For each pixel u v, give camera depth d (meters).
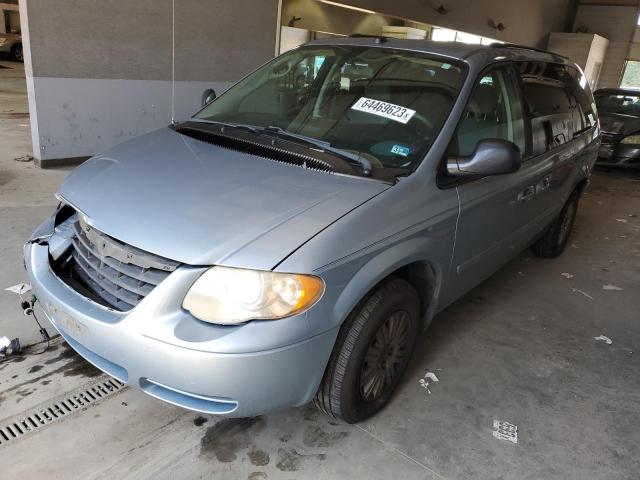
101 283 2.01
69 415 2.29
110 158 2.52
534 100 3.35
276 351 1.79
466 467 2.22
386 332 2.30
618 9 19.75
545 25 18.52
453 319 3.45
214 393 1.79
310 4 10.99
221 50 7.35
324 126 2.67
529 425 2.51
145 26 6.43
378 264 2.05
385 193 2.15
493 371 2.91
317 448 2.24
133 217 1.97
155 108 6.86
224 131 2.70
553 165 3.54
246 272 1.77
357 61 2.93
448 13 12.70
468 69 2.72
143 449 2.15
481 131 2.74
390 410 2.51
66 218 2.44
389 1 10.53
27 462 2.03
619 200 7.16
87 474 2.01
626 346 3.32
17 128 7.98
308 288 1.81
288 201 2.03
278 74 3.14
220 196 2.06
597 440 2.46
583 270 4.52
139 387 1.89
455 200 2.47
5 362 2.58
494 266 3.22
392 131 2.53
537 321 3.53
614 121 8.65
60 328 2.12
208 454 2.16
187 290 1.79
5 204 4.58
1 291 3.15
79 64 5.98
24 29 5.56
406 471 2.17
